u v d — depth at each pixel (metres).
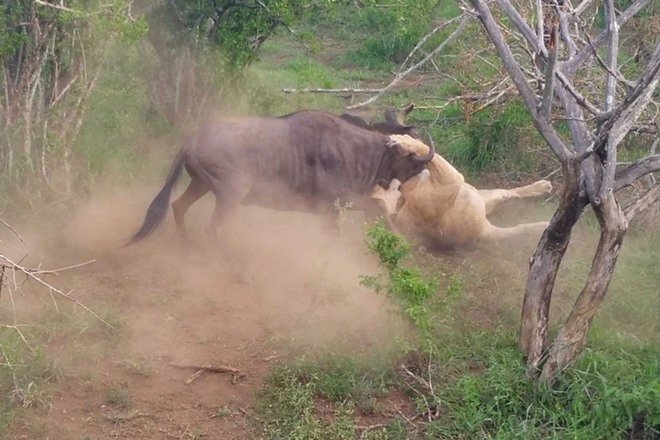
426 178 7.95
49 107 8.63
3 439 5.35
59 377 5.97
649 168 5.47
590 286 5.69
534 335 5.96
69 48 8.65
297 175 7.73
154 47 10.18
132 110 10.72
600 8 12.90
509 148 9.96
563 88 5.87
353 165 7.82
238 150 7.50
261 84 11.25
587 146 5.71
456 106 11.39
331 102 11.98
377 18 16.23
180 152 7.65
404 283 5.95
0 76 8.52
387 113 8.41
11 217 8.34
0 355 5.91
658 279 7.50
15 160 8.58
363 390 5.90
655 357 6.09
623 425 5.39
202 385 6.04
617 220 5.52
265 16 9.64
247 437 5.52
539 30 5.82
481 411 5.63
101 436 5.48
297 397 5.77
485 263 7.93
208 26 10.09
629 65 10.22
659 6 11.15
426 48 14.52
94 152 9.46
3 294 6.93
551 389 5.73
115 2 7.58
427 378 6.03
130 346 6.43
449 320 6.59
